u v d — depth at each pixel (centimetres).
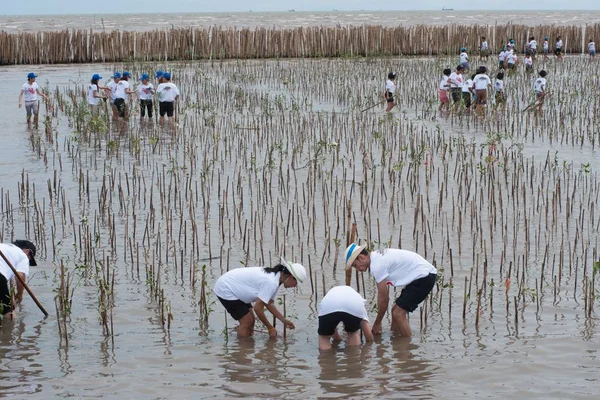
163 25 13462
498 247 1603
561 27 6869
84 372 1070
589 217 1795
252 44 6194
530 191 2045
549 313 1267
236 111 3453
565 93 3831
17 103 3759
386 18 17725
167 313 1254
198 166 2359
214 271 1476
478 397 992
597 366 1077
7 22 14662
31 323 1248
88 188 1967
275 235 1659
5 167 2345
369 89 4128
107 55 5891
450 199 1975
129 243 1531
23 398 992
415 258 1194
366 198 1931
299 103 3706
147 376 1059
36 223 1767
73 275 1457
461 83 3512
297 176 2231
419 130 2986
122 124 3172
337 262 1528
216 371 1079
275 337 1202
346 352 1145
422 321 1253
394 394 1003
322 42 6259
